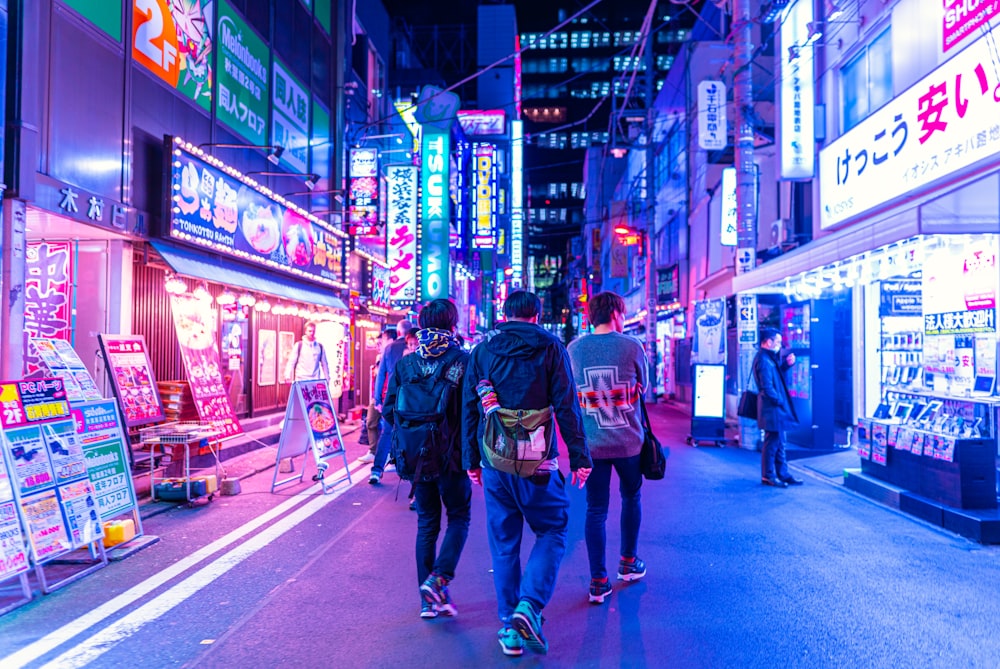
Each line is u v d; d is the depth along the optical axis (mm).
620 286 46281
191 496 7426
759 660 3561
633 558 4781
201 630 3977
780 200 17719
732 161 21594
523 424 3670
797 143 12766
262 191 11953
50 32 7121
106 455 5617
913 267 9969
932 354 9656
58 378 5211
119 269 8562
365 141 19672
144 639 3844
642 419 4668
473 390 3875
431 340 4320
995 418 7855
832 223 12398
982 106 8141
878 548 5660
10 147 6379
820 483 8742
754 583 4777
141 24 8867
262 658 3598
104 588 4723
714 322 16000
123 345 7828
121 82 8398
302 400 8258
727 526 6422
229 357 11609
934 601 4422
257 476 9180
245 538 6055
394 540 5992
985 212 6543
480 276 41375
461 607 4383
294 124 14461
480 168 30656
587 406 4480
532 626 3455
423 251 22062
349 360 17672
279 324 13750
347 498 7785
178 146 9047
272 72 13250
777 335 8680
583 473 3768
